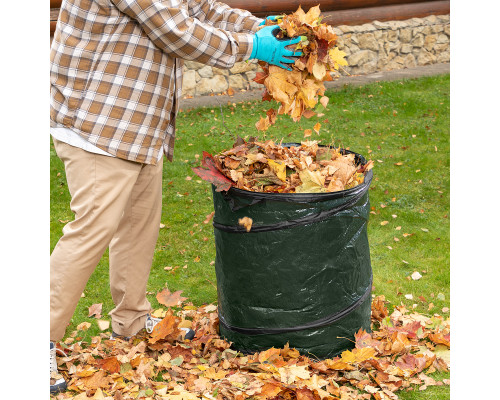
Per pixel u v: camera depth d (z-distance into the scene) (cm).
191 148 577
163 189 488
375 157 565
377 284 348
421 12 966
